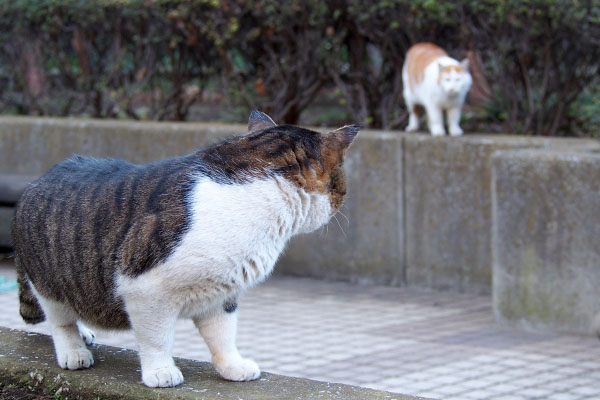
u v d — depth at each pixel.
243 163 2.85
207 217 2.73
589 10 6.55
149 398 2.90
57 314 3.21
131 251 2.76
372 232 6.83
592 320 5.38
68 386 3.06
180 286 2.77
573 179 5.32
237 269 2.81
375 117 7.73
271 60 7.79
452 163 6.45
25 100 8.91
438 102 6.52
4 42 8.74
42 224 3.09
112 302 2.94
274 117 7.85
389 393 2.90
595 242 5.31
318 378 4.59
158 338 2.89
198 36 7.82
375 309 6.09
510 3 6.59
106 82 8.36
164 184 2.82
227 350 3.06
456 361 4.89
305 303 6.27
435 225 6.58
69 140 7.77
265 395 2.87
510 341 5.32
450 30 7.32
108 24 8.16
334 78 7.60
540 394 4.33
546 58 6.88
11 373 3.20
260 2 7.33
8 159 8.05
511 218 5.54
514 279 5.57
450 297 6.44
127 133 7.49
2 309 5.87
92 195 2.98
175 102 8.31
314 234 7.05
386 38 7.32
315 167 2.95
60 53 8.56
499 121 7.62
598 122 7.19
